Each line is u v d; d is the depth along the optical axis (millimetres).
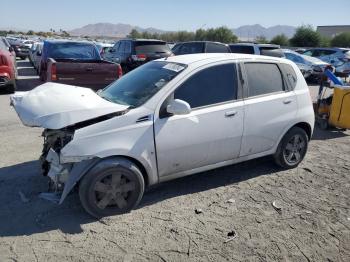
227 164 4707
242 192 4633
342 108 7723
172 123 4051
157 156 4031
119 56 14586
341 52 20672
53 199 4098
